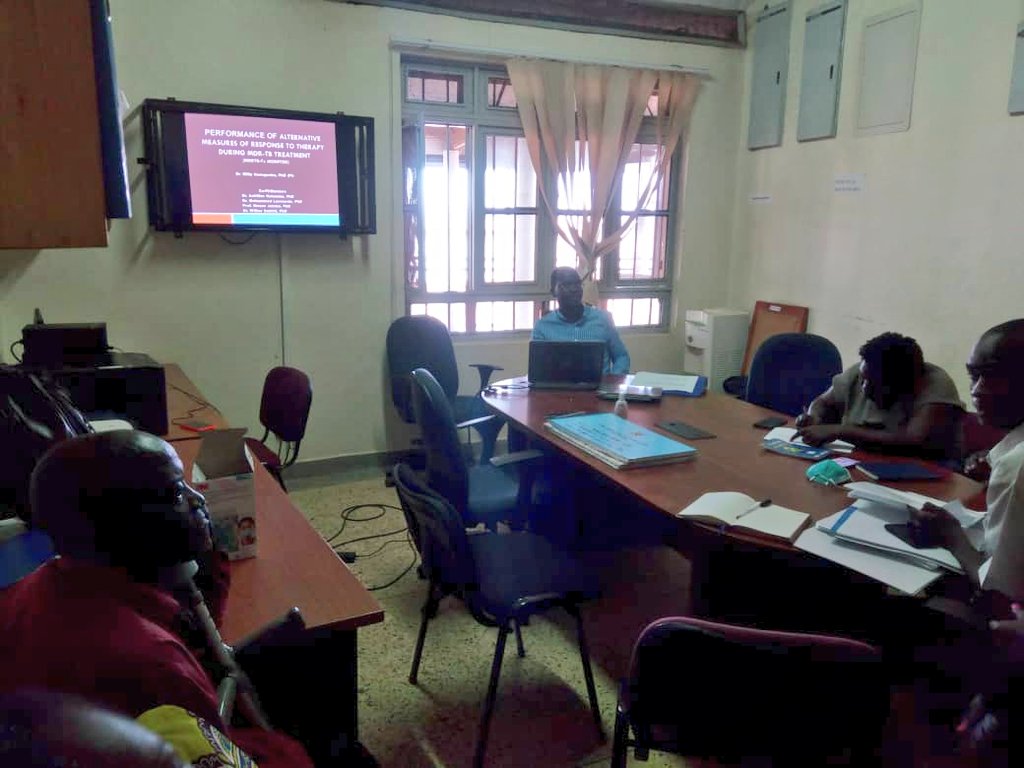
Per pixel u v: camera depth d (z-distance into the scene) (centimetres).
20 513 145
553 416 278
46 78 178
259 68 360
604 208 451
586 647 201
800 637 112
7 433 145
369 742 201
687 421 277
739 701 119
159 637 85
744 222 485
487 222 442
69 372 222
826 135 412
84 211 187
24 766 33
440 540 185
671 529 201
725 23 462
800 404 316
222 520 152
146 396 235
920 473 212
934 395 237
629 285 483
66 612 83
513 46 412
